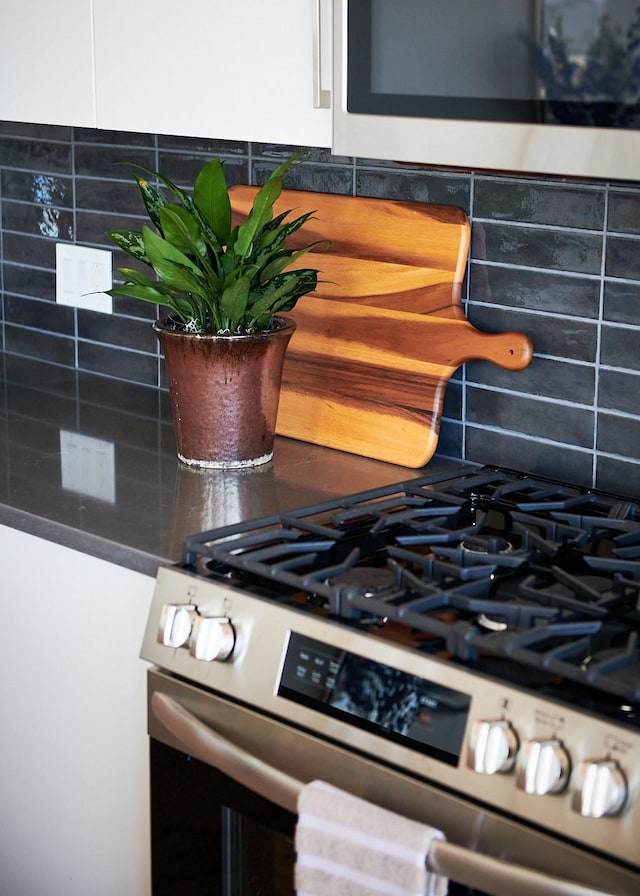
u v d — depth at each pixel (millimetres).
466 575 1366
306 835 1249
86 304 2518
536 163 1360
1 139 2611
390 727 1256
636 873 1074
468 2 1380
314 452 2006
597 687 1133
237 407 1870
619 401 1746
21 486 1825
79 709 1766
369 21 1481
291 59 1645
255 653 1375
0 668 1910
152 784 1545
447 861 1157
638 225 1672
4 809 1972
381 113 1499
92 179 2430
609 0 1255
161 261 1771
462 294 1898
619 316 1721
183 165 2256
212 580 1447
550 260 1781
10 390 2406
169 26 1793
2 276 2701
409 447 1903
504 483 1762
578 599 1354
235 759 1348
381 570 1452
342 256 1972
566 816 1113
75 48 1948
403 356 1905
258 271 1837
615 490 1774
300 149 2047
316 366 2021
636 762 1078
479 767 1150
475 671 1202
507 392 1880
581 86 1301
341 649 1304
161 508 1724
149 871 1707
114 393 2389
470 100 1404
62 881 1872
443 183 1877
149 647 1497
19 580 1823
